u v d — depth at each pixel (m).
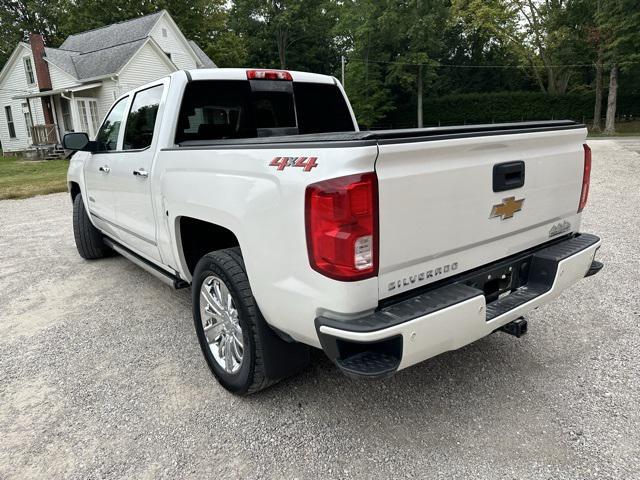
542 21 32.81
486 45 41.16
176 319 3.87
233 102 3.50
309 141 1.97
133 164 3.49
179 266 3.14
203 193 2.58
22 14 36.97
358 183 1.79
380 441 2.30
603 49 27.97
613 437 2.26
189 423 2.50
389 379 2.84
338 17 42.34
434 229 2.08
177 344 3.42
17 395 2.82
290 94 3.84
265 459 2.21
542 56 34.62
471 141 2.12
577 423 2.37
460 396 2.64
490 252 2.41
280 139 2.22
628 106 33.06
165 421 2.52
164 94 3.25
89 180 4.73
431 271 2.14
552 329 3.39
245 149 2.28
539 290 2.55
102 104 22.97
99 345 3.44
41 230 7.53
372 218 1.84
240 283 2.43
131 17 33.09
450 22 35.41
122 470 2.17
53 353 3.34
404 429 2.38
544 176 2.58
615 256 4.91
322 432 2.38
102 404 2.70
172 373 3.02
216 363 2.81
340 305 1.88
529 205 2.52
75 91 22.02
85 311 4.09
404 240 1.97
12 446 2.36
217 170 2.47
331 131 4.19
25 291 4.64
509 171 2.36
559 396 2.60
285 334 2.32
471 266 2.33
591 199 7.93
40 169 17.53
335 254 1.84
